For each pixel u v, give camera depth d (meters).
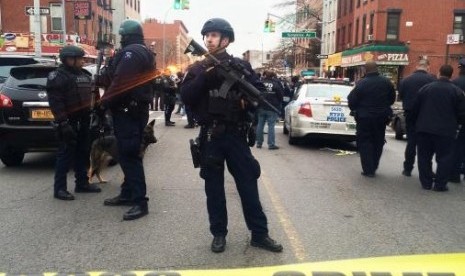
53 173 7.78
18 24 35.94
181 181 7.32
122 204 5.93
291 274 3.22
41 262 4.16
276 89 10.57
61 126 5.93
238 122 4.29
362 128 7.93
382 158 10.12
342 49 44.25
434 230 5.20
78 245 4.56
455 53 34.22
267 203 6.14
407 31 34.34
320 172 8.30
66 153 6.12
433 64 34.44
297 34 34.41
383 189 7.11
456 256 3.43
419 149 7.22
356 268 3.26
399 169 8.83
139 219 5.36
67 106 6.04
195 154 4.38
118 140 5.30
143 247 4.52
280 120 17.58
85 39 36.53
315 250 4.51
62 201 6.08
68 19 35.88
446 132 6.93
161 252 4.41
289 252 4.44
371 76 7.84
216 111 4.20
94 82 5.82
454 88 6.97
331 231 5.07
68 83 5.98
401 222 5.46
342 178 7.83
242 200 4.45
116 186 6.92
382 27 34.34
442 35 34.22
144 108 5.32
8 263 4.12
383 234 5.02
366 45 35.19
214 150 4.31
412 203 6.34
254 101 4.15
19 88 7.55
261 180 7.50
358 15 39.00
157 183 7.17
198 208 5.82
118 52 5.31
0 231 4.94
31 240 4.69
